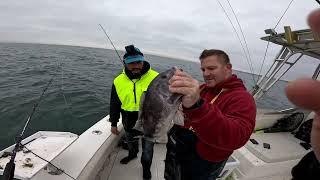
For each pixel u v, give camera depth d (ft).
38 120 22.47
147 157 9.46
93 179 7.59
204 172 5.66
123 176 9.86
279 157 10.22
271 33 10.39
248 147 10.82
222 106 5.15
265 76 12.22
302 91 0.84
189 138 5.61
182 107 3.94
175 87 3.64
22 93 29.58
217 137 3.88
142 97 4.57
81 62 68.23
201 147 5.48
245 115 4.63
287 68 11.65
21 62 55.31
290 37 9.27
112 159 10.85
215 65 5.42
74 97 30.22
